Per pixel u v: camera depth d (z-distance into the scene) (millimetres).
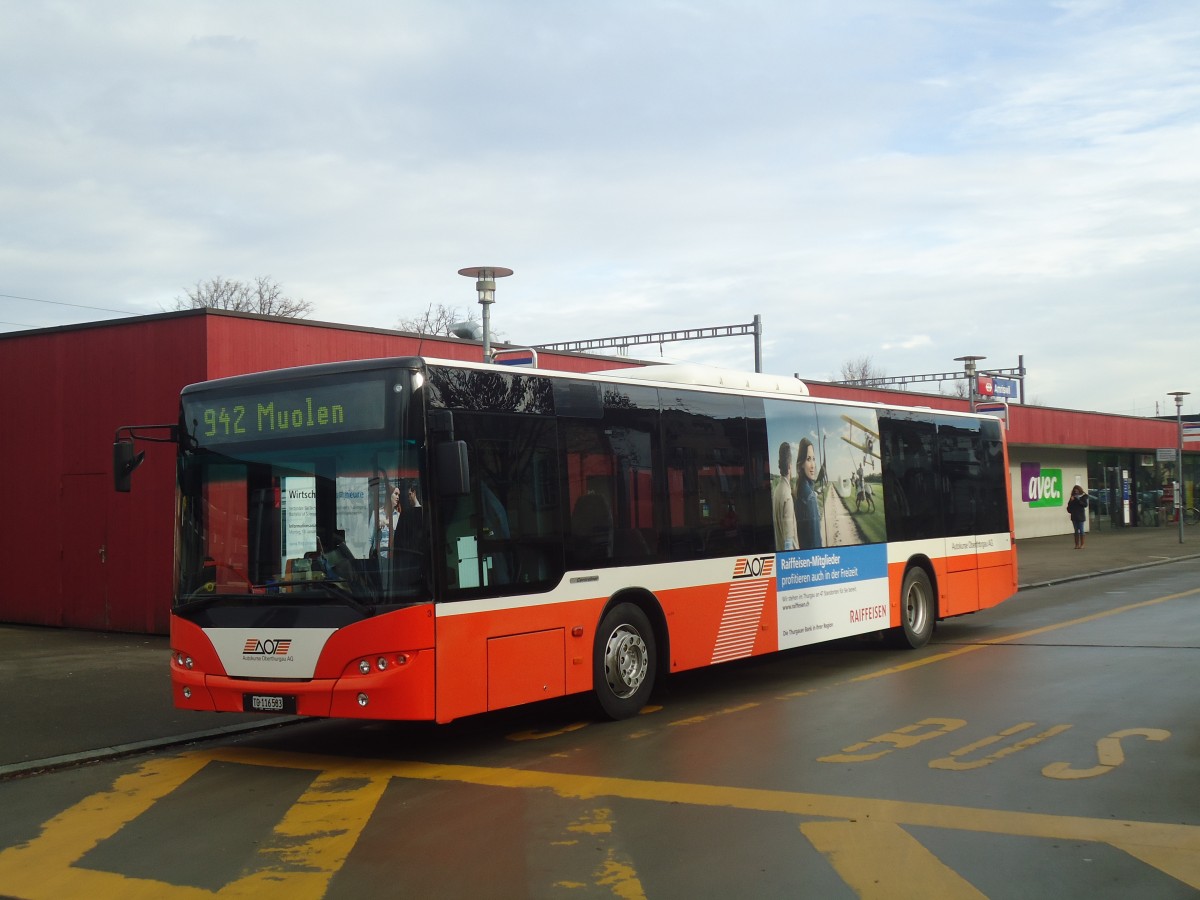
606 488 10281
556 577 9594
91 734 10195
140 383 17094
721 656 11523
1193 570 26922
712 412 11742
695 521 11320
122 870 6238
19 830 7199
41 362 18391
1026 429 40312
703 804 7156
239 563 9000
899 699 10836
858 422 14141
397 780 8219
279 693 8641
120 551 17406
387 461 8547
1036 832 6363
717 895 5469
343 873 6012
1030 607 19656
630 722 10203
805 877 5695
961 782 7492
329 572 8609
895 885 5547
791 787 7516
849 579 13609
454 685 8531
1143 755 8109
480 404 9086
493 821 6934
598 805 7219
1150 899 5277
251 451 9102
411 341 18703
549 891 5605
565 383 9984
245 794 7961
